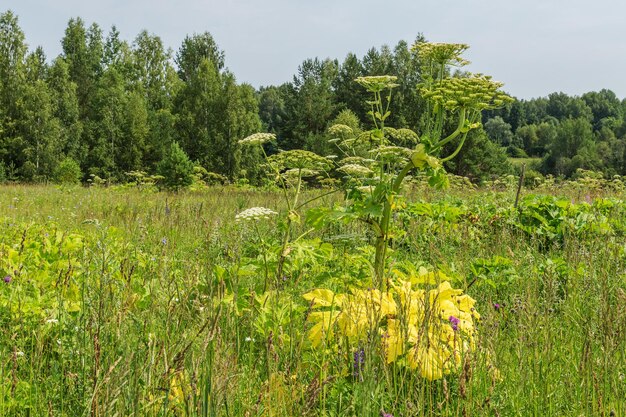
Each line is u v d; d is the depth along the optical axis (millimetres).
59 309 3697
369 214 4199
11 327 3557
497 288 5426
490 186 17641
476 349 3104
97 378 2229
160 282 3832
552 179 18500
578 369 3139
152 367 2488
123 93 60656
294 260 4598
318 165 4961
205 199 15688
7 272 4406
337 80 69188
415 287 4094
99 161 53500
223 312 3459
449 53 4898
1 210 11445
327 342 3264
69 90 57656
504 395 3143
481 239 7887
